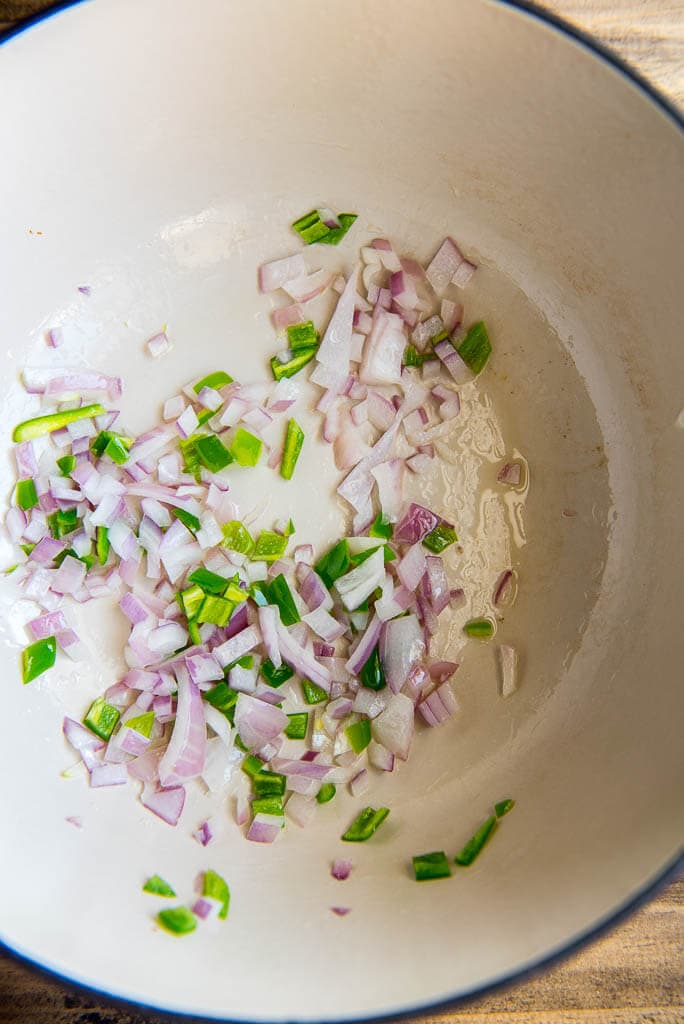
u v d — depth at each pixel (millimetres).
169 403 413
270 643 397
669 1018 383
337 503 414
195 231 418
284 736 399
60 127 383
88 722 396
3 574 402
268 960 362
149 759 396
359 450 415
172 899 379
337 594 405
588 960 385
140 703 398
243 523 411
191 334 417
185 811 393
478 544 414
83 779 394
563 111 382
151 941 364
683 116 366
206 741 395
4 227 393
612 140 382
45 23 361
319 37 380
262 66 386
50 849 378
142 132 393
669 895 388
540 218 409
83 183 397
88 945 357
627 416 413
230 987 352
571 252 409
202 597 397
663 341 399
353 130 405
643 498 410
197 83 387
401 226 421
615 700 400
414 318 421
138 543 404
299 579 409
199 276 418
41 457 408
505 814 394
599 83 371
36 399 410
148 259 416
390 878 384
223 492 410
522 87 382
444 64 383
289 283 419
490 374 421
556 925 355
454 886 378
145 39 372
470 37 374
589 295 412
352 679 404
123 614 404
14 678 397
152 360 415
